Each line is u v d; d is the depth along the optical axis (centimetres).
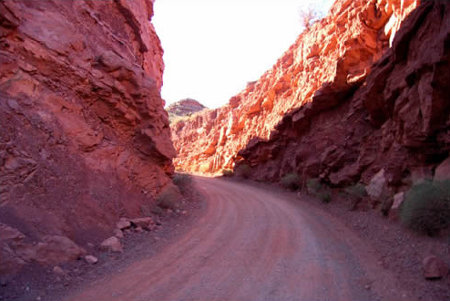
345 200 1462
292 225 1108
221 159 4475
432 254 614
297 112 2284
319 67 2250
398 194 989
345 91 1775
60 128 913
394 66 1138
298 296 506
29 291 480
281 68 3262
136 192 1180
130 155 1264
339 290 530
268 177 2772
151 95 1409
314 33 2559
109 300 484
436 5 819
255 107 3678
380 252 745
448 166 818
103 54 1205
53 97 940
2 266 488
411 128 934
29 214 640
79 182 867
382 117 1354
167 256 738
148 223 994
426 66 843
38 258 559
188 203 1557
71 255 624
